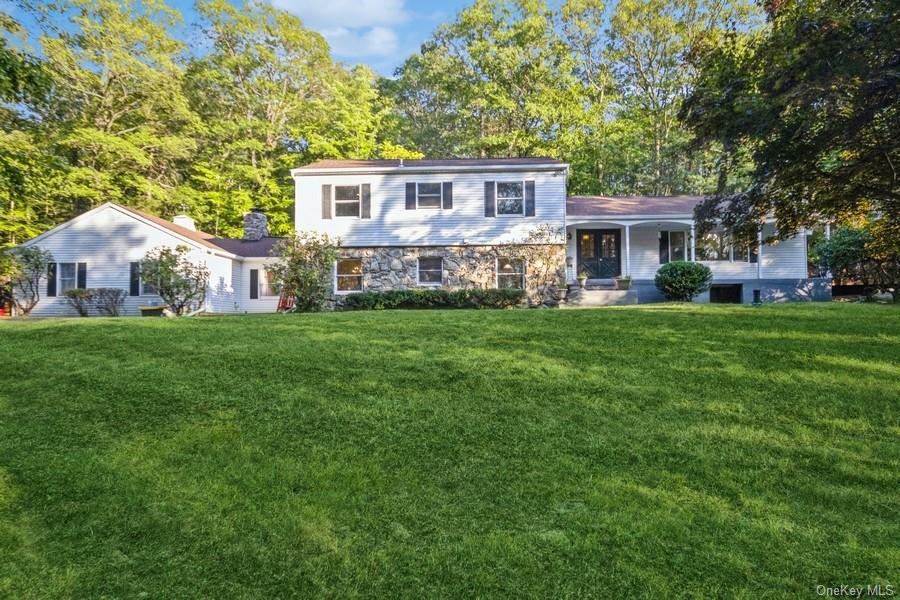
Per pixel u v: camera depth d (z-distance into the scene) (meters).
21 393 5.00
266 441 3.92
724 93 8.05
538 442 3.86
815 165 7.95
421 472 3.44
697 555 2.55
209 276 16.91
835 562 2.49
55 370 5.66
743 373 5.26
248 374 5.43
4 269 15.77
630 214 17.30
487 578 2.42
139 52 22.56
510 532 2.77
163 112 24.22
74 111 22.44
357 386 5.06
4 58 8.59
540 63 26.80
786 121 7.33
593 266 18.44
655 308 10.57
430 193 16.80
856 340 6.50
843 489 3.15
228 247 20.39
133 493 3.19
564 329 7.59
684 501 3.04
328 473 3.42
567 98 26.55
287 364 5.75
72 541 2.76
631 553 2.58
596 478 3.33
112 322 8.76
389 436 3.99
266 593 2.36
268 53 26.56
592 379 5.18
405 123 32.31
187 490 3.22
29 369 5.73
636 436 3.93
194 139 24.78
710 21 25.34
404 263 16.77
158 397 4.79
